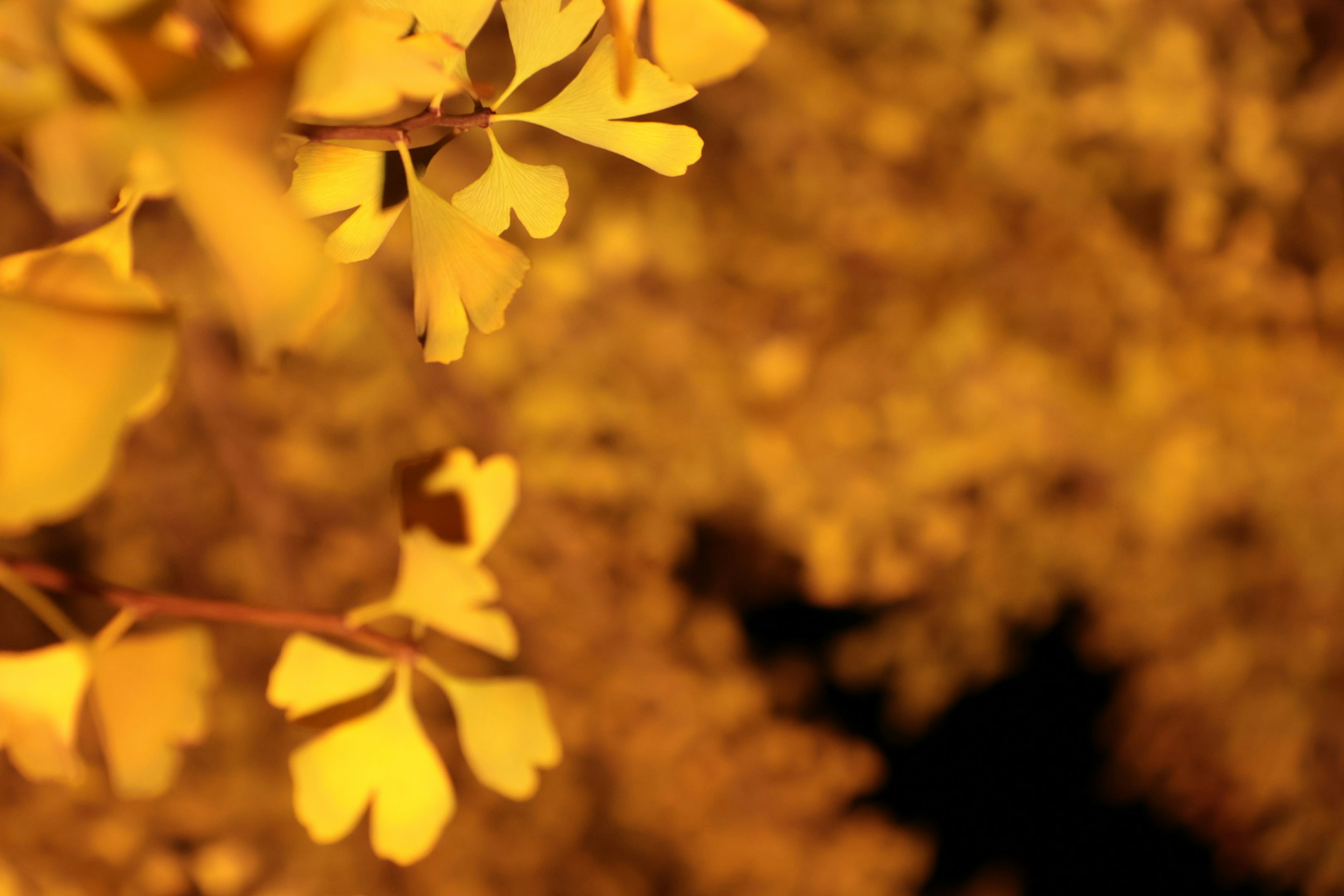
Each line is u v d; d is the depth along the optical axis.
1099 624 6.78
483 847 5.80
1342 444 5.49
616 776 6.32
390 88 1.08
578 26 1.14
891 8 5.48
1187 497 5.30
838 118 5.32
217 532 5.96
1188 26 5.13
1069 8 5.16
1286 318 5.30
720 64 1.14
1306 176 5.37
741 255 5.60
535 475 5.87
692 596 7.37
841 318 5.50
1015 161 5.28
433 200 1.14
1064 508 6.19
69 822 4.66
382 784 1.24
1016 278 5.22
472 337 5.70
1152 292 5.10
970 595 6.38
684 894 6.24
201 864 4.50
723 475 6.14
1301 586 6.19
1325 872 6.73
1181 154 5.13
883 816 7.36
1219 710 6.65
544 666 6.07
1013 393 5.34
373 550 6.05
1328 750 6.66
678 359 5.75
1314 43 5.46
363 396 5.75
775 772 6.47
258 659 5.78
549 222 1.17
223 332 5.25
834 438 5.61
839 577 5.79
